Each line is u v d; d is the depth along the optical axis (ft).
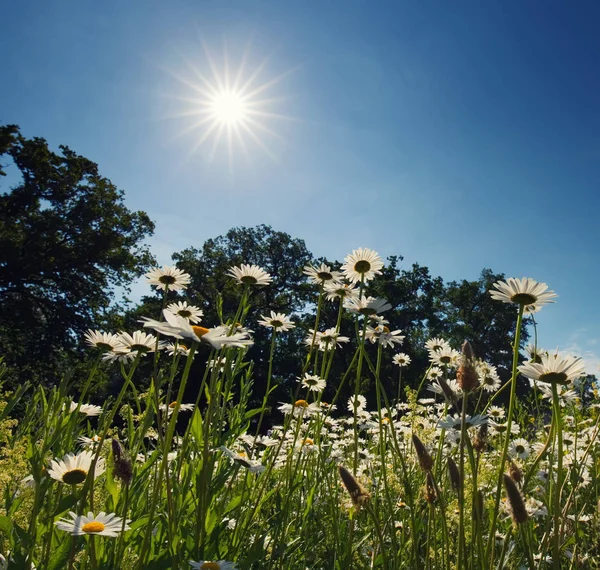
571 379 6.14
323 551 10.62
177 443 10.99
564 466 10.68
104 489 8.73
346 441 18.72
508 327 183.32
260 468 9.30
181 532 7.63
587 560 7.35
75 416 8.35
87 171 123.44
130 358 10.03
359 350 9.73
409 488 7.97
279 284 151.94
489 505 8.98
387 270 151.84
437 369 14.44
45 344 102.63
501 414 17.21
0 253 102.68
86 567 6.70
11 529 6.20
